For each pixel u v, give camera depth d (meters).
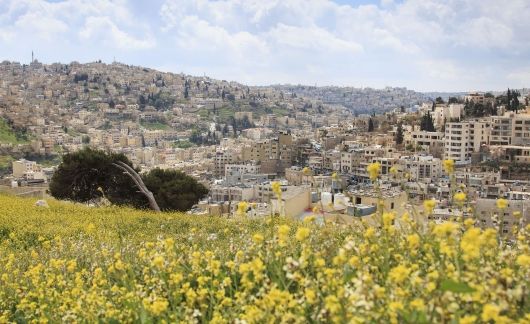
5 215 20.80
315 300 3.97
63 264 8.05
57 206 26.50
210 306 4.76
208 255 5.89
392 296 3.59
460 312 3.38
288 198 27.42
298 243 6.34
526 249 4.59
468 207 5.48
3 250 12.96
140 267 7.47
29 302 7.13
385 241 4.94
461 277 3.63
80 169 31.05
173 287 5.59
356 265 4.08
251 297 4.23
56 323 5.75
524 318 3.31
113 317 5.34
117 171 32.03
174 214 23.84
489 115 153.00
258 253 5.53
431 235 4.99
